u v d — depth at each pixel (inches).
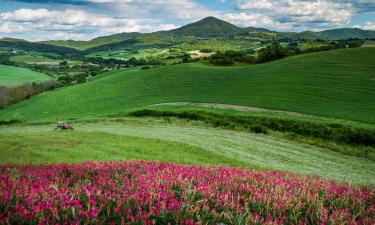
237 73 4042.8
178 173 358.0
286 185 354.3
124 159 922.1
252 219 240.8
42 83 5477.4
